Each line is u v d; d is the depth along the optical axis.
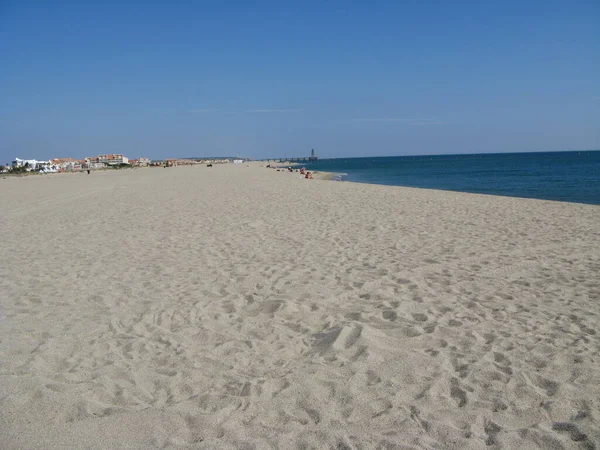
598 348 4.00
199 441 2.78
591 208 13.73
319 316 4.95
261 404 3.19
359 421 2.97
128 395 3.36
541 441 2.73
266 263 7.25
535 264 7.01
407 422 2.94
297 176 41.88
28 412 3.09
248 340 4.32
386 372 3.61
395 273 6.56
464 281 6.13
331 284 6.08
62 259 7.85
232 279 6.39
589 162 78.19
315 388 3.38
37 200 19.47
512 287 5.86
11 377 3.57
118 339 4.40
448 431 2.83
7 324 4.83
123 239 9.64
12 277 6.71
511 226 10.55
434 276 6.41
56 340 4.39
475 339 4.24
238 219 12.23
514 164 79.44
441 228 10.38
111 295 5.77
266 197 18.66
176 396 3.36
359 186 25.14
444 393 3.31
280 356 3.99
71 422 3.00
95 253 8.30
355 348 4.05
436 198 17.25
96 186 28.94
